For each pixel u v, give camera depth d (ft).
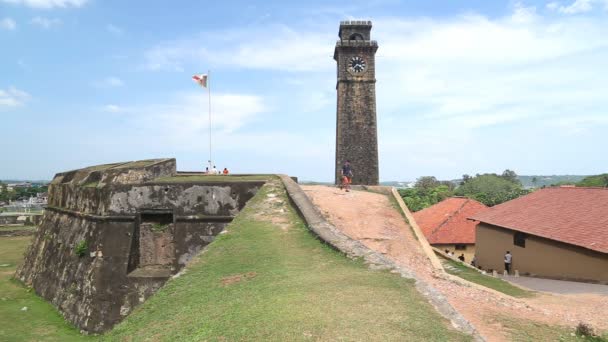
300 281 27.43
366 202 60.29
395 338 18.29
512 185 239.91
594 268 57.31
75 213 53.42
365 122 137.28
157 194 48.26
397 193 66.85
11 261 80.84
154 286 44.32
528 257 72.13
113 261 45.24
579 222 65.21
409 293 24.73
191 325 22.84
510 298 32.14
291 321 20.22
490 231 85.71
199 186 49.55
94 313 43.19
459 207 121.60
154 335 23.21
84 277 45.85
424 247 45.60
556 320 27.78
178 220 48.21
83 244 47.78
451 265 59.00
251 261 33.60
